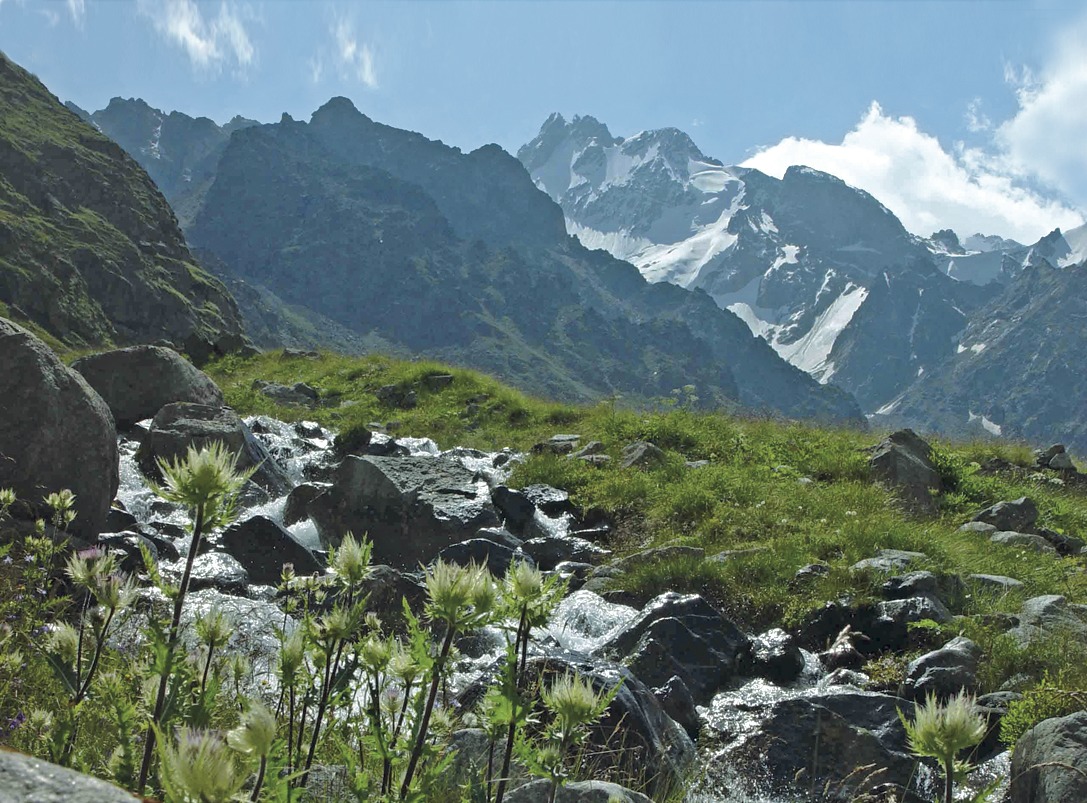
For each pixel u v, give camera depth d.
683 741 6.73
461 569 2.01
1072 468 21.58
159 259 192.25
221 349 33.50
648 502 14.47
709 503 14.02
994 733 7.53
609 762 5.81
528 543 12.77
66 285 163.62
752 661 9.07
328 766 3.37
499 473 17.33
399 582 9.16
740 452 18.14
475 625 2.00
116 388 18.06
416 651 2.04
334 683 2.30
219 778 1.05
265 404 23.80
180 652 1.83
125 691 2.18
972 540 13.54
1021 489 17.91
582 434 20.25
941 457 17.66
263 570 10.85
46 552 5.23
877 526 12.52
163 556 10.56
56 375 9.69
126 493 13.48
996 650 8.96
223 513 1.79
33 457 9.34
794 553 11.49
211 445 1.78
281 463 17.08
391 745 2.16
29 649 4.05
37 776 0.92
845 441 19.53
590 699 2.00
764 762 6.89
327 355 33.25
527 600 2.05
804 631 9.91
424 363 28.34
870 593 10.38
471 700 5.65
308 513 13.54
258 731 1.41
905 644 9.62
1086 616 10.22
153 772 1.89
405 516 12.94
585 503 14.90
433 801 3.89
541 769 1.99
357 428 18.72
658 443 18.95
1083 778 5.39
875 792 6.59
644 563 11.66
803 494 14.41
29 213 176.75
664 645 8.66
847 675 8.91
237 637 6.84
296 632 2.31
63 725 2.30
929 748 1.68
